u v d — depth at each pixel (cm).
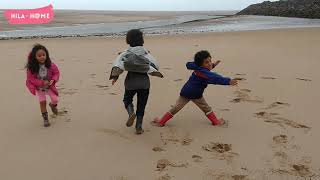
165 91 492
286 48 878
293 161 287
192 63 343
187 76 582
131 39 329
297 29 1523
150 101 448
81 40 1277
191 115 394
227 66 653
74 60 758
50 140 333
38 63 353
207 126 362
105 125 368
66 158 298
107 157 299
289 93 470
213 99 448
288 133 341
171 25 2569
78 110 414
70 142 328
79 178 267
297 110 403
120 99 456
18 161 293
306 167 278
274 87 500
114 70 320
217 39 1161
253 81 536
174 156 299
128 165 285
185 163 287
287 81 533
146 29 2122
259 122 370
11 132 352
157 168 280
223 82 330
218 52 834
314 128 351
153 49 919
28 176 271
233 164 284
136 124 342
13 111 414
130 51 324
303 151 304
